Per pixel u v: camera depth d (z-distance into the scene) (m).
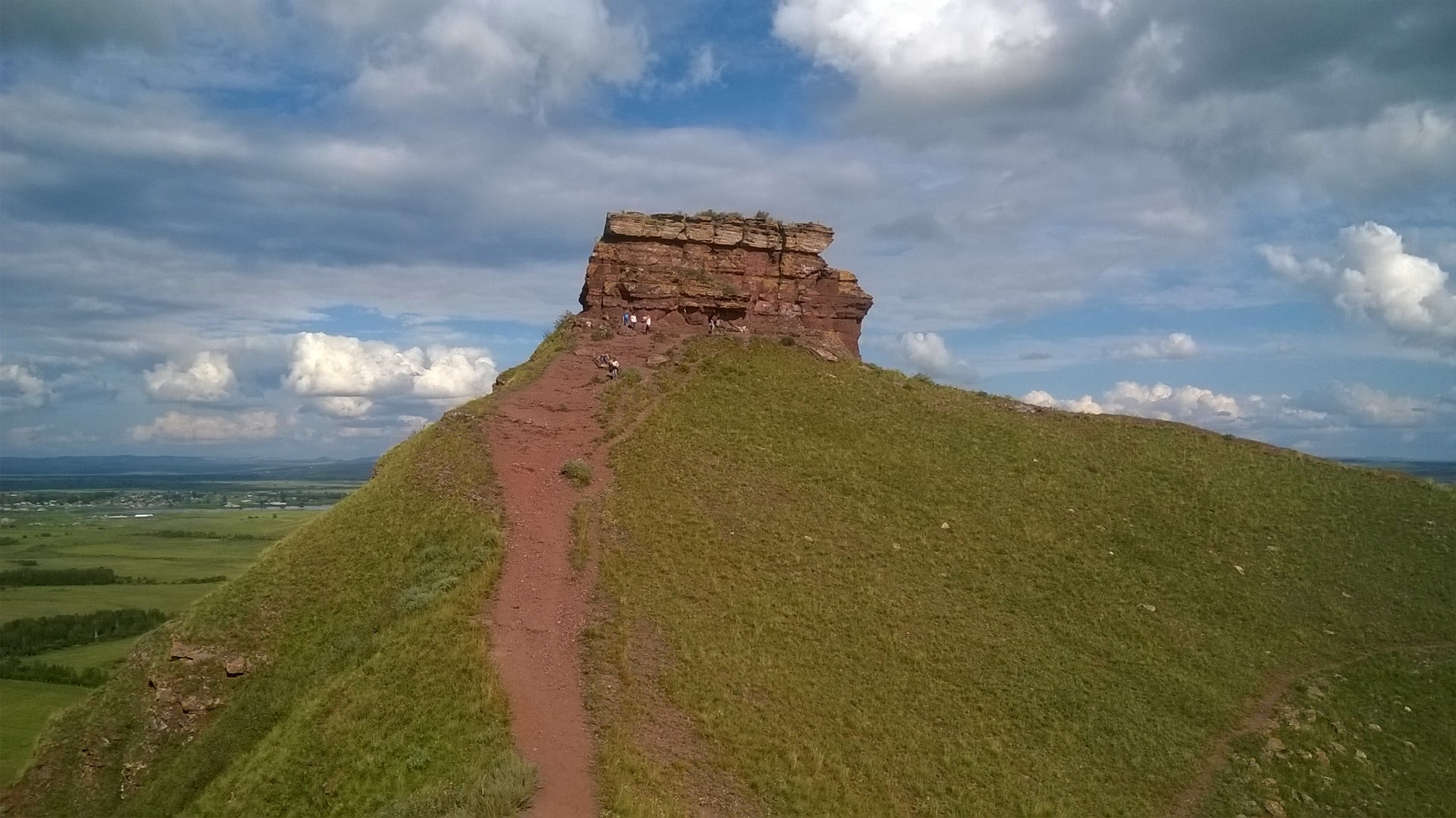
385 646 30.05
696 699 27.39
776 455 49.62
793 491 45.84
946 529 44.28
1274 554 45.59
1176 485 52.12
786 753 25.81
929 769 27.39
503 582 33.22
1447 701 36.34
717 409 54.31
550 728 24.58
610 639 29.59
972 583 39.84
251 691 33.78
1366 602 42.44
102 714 35.62
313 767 25.48
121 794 32.66
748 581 36.19
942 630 35.62
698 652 30.00
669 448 48.28
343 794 23.86
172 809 30.16
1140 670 35.56
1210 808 29.20
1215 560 44.62
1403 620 41.38
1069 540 44.94
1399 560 45.94
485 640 28.56
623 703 26.23
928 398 62.38
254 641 35.75
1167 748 31.45
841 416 56.00
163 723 34.06
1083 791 28.44
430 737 24.52
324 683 31.02
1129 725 32.19
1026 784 27.95
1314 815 29.73
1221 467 55.47
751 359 62.28
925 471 50.28
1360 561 45.66
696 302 67.19
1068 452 55.47
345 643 32.94
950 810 25.77
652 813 20.98
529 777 21.58
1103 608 39.50
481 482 41.78
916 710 30.34
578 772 22.69
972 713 30.97
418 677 27.19
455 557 35.25
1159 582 42.38
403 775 23.45
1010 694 32.50
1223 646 38.06
